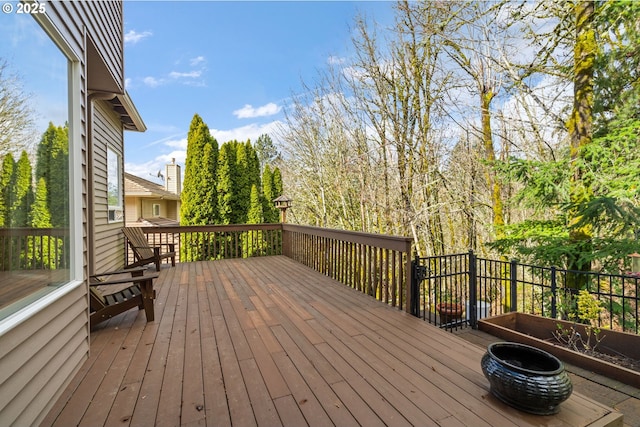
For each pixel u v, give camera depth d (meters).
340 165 9.93
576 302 3.96
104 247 5.12
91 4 2.97
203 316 3.13
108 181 5.48
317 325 2.90
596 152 4.04
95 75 3.90
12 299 1.73
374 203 8.86
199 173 8.81
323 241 5.22
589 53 4.27
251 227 6.91
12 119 1.83
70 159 2.17
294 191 12.86
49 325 1.74
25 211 1.93
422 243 8.40
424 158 7.94
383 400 1.75
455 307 3.66
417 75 7.70
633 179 3.68
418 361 2.21
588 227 4.33
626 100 4.12
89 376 2.00
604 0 4.02
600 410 1.67
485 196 8.04
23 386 1.49
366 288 4.03
